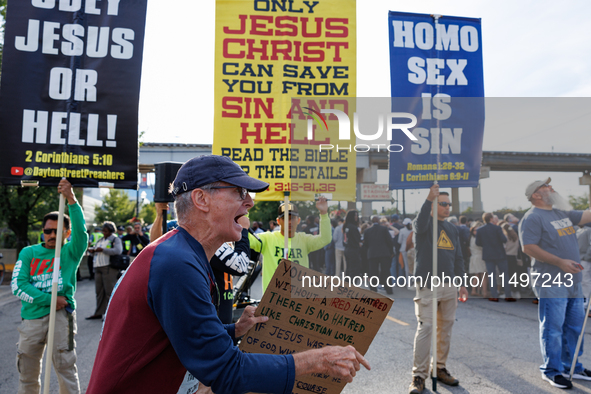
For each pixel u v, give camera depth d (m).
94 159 3.20
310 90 3.75
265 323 1.70
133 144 3.25
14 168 3.07
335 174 3.71
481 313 6.77
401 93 3.75
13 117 3.09
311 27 3.79
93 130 3.21
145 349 1.26
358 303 1.73
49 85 3.17
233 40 3.72
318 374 1.74
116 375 1.26
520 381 3.86
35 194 12.60
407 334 5.66
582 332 3.77
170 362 1.30
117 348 1.26
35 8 3.18
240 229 1.46
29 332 3.05
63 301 3.08
